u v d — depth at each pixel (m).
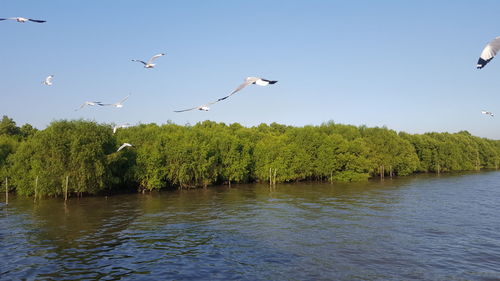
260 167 93.06
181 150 77.06
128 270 25.75
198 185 84.19
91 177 62.78
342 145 100.44
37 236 35.47
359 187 82.56
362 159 100.12
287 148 93.94
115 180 67.94
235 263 27.23
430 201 57.50
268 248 31.03
